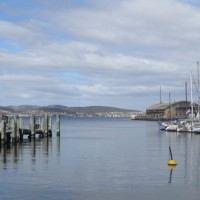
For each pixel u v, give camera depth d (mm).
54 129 130125
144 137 97812
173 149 65000
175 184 34875
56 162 47125
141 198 30359
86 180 36156
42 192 31578
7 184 34000
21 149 61438
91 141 82000
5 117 78812
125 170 41625
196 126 115438
